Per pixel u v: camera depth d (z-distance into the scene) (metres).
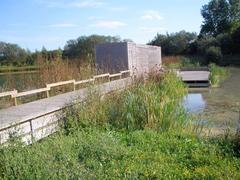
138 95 9.54
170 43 58.47
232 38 53.44
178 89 16.53
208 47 52.03
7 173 5.29
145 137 7.81
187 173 5.48
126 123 8.84
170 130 8.55
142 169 5.69
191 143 7.30
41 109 9.47
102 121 8.99
